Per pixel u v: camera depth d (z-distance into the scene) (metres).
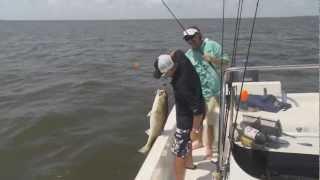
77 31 85.19
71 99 15.17
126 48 37.41
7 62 28.05
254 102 4.21
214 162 4.52
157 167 3.76
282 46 32.59
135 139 10.68
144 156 9.58
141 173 3.60
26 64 26.56
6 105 14.57
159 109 4.57
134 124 11.93
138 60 27.44
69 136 11.05
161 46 38.47
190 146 3.99
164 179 4.10
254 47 30.53
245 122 3.56
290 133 3.55
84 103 14.41
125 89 16.78
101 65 24.98
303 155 3.14
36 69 23.78
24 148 10.31
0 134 11.34
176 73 3.71
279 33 53.22
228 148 3.44
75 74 21.44
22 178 8.70
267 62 22.69
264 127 3.49
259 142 3.26
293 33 52.78
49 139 10.88
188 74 3.68
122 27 112.25
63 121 12.33
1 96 16.09
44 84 18.47
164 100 4.58
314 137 3.44
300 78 8.98
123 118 12.54
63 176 8.72
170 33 66.94
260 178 3.12
